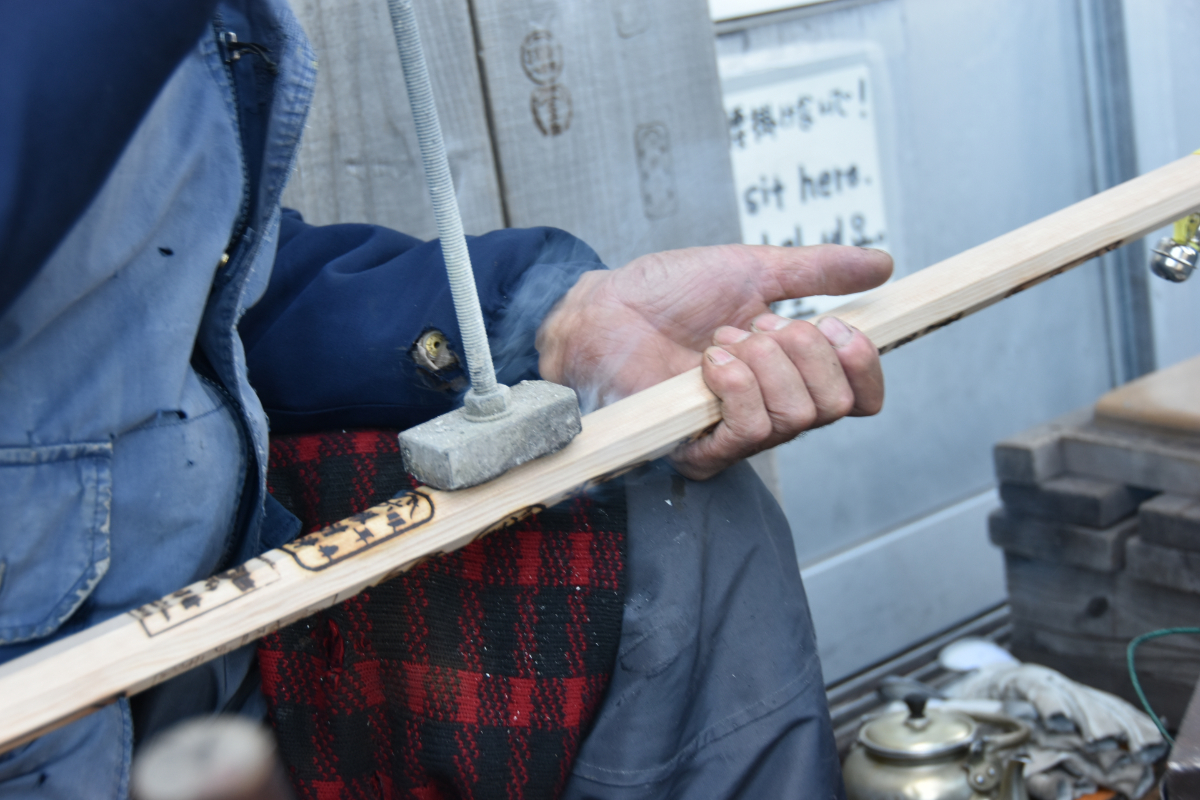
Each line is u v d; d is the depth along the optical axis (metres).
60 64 0.48
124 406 0.74
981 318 2.23
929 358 2.16
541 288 0.94
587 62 1.43
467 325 0.65
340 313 0.93
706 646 0.89
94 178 0.52
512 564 0.86
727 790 0.86
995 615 2.23
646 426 0.76
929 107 2.09
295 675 0.88
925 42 2.06
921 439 2.17
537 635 0.86
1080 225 0.88
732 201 1.59
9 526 0.69
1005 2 2.16
